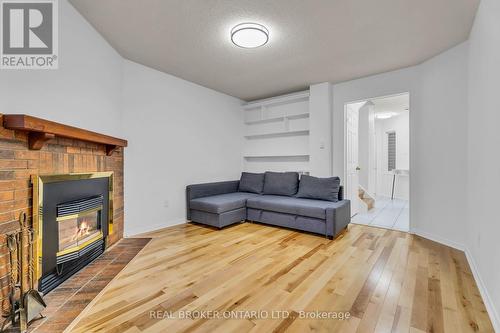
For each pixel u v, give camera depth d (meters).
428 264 2.44
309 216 3.41
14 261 1.57
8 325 1.51
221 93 4.95
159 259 2.56
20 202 1.65
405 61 3.35
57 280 2.02
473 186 2.44
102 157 2.72
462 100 2.84
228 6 2.18
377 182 7.55
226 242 3.11
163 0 2.11
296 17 2.34
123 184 3.26
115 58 3.05
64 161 2.10
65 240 2.15
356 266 2.39
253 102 5.43
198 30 2.59
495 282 1.61
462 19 2.37
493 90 1.80
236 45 2.90
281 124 5.09
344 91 4.22
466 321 1.56
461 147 2.85
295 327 1.50
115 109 3.07
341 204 3.54
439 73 3.11
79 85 2.36
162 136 3.79
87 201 2.35
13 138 1.59
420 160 3.39
